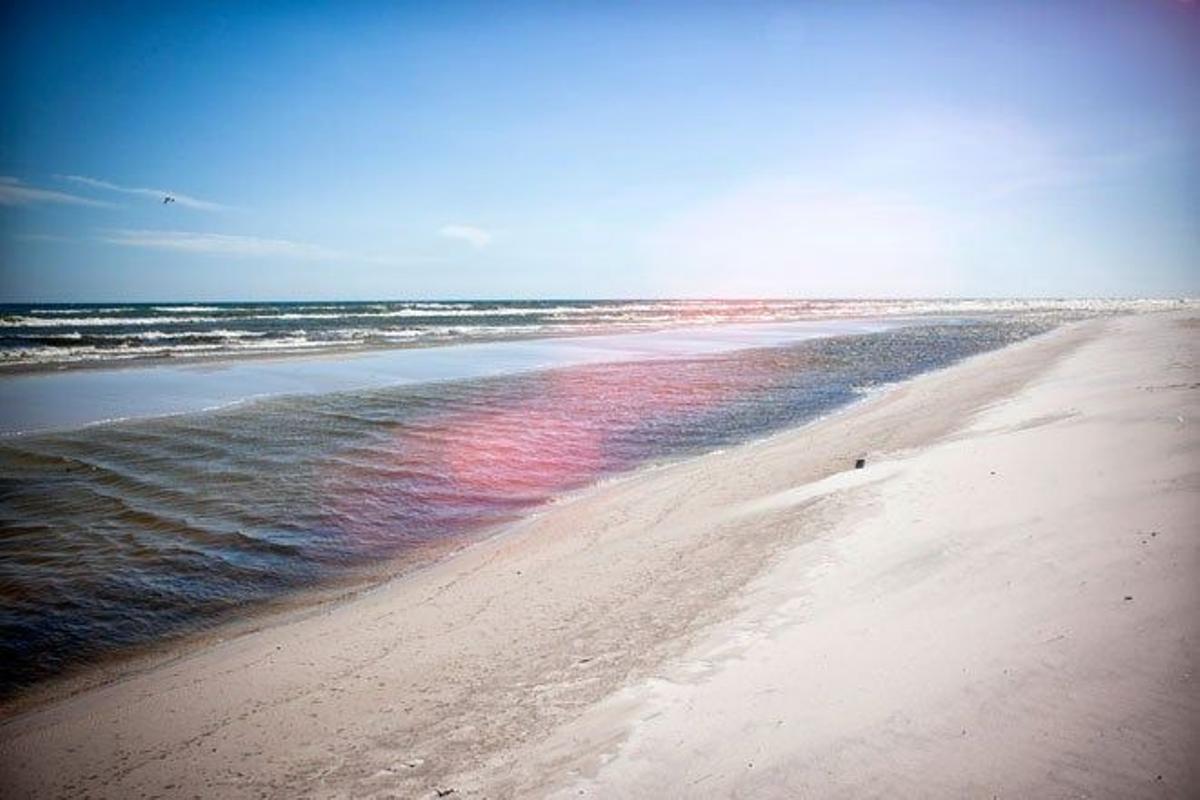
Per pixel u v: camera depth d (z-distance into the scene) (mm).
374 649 6090
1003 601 4625
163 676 5895
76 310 82188
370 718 4887
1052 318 75875
